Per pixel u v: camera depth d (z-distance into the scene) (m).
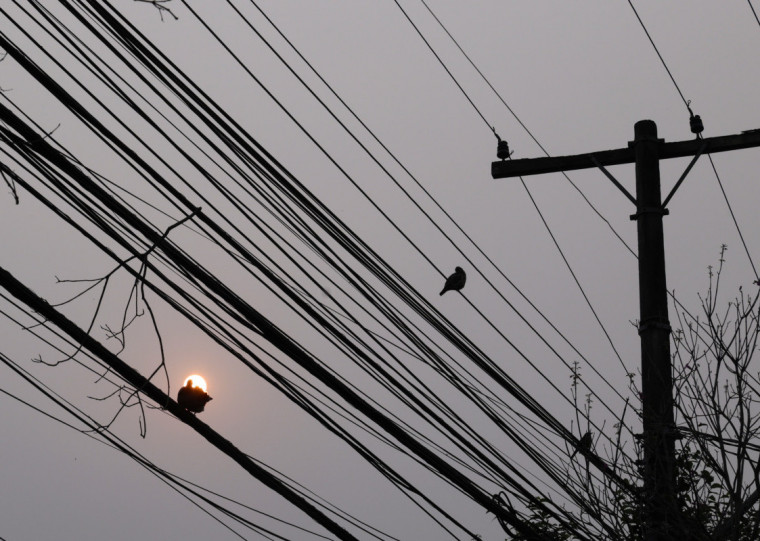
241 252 15.85
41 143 13.38
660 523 19.59
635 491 20.36
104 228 14.34
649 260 21.64
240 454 15.92
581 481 21.02
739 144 22.64
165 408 15.12
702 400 20.70
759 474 20.22
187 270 14.73
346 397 16.48
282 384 16.81
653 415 20.19
